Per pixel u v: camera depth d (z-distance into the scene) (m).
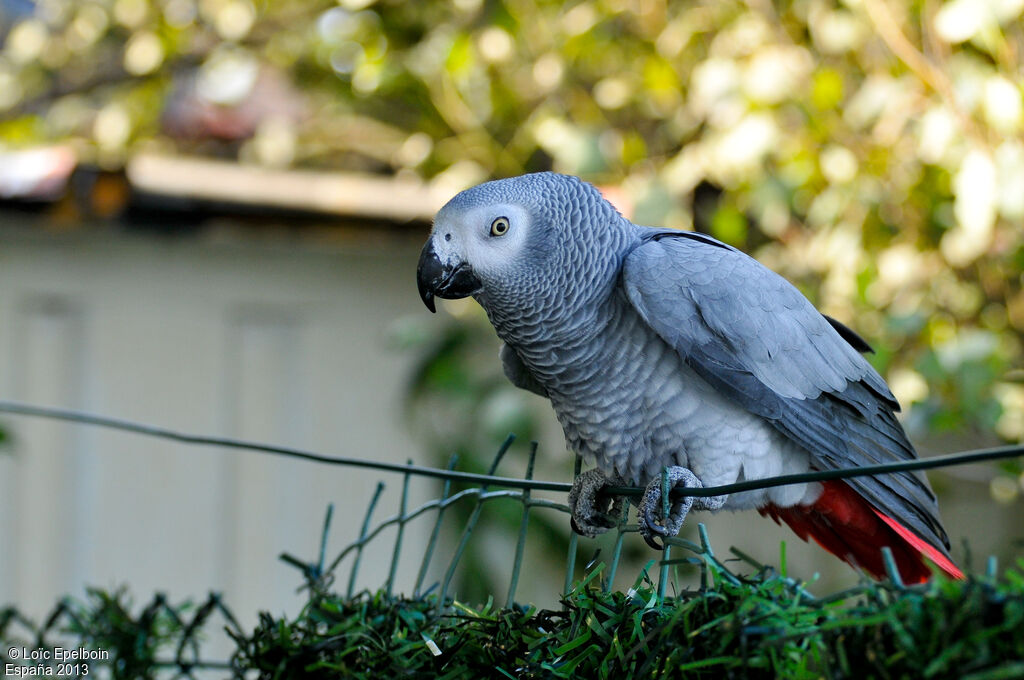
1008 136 3.91
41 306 4.60
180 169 4.59
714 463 2.47
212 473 4.72
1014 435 4.12
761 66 4.36
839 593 1.51
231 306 4.75
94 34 5.77
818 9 4.52
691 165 4.56
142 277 4.68
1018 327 4.55
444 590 2.04
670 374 2.46
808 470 2.65
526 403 4.46
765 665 1.47
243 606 4.71
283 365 4.78
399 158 5.41
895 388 4.18
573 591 1.78
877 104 4.27
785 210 4.50
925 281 4.52
